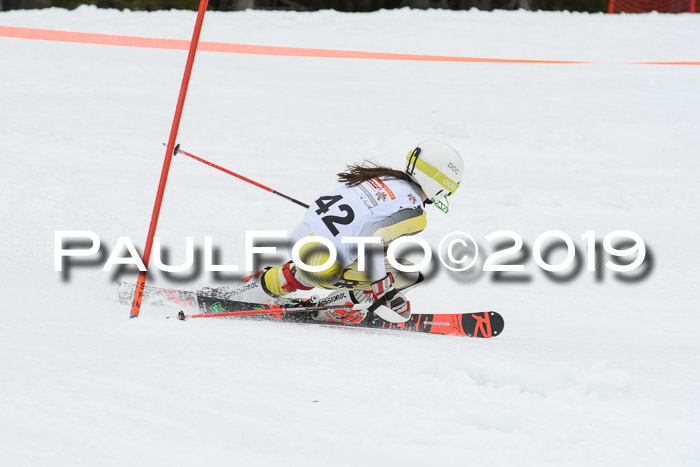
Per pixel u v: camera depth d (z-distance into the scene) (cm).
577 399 1052
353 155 4044
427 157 1558
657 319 2014
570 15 8231
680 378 1234
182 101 1633
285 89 5569
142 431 846
